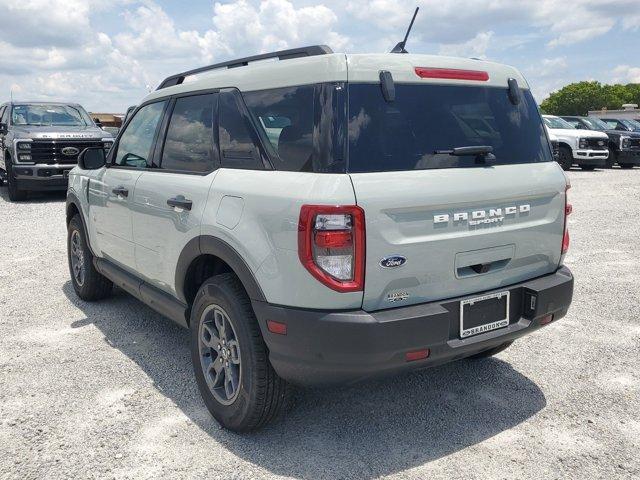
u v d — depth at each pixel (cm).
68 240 580
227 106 342
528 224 328
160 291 407
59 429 333
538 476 288
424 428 333
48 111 1318
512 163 329
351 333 266
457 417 346
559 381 392
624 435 324
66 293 596
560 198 346
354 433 328
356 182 268
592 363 419
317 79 288
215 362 337
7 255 759
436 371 409
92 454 309
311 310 273
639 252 750
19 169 1157
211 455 307
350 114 278
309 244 267
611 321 503
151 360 429
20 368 415
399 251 276
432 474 290
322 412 351
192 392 379
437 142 300
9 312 538
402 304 284
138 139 441
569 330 484
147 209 395
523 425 336
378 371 276
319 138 278
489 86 334
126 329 493
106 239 481
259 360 301
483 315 311
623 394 372
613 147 1962
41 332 487
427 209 283
